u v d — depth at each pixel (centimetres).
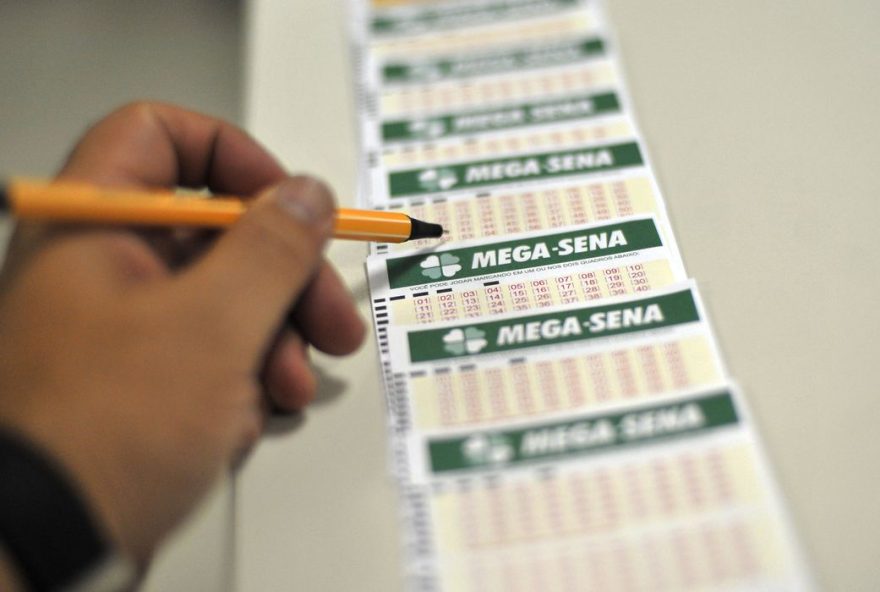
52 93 81
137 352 35
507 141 54
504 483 38
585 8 63
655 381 41
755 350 42
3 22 86
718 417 39
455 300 45
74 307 36
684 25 60
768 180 49
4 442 32
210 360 35
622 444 39
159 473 34
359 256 49
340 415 42
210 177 49
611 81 57
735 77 56
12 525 31
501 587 35
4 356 35
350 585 36
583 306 44
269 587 37
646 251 47
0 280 39
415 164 54
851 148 50
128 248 39
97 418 34
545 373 42
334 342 43
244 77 61
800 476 37
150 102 47
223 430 36
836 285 44
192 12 86
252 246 37
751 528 36
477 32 62
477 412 41
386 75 60
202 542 44
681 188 50
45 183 37
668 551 36
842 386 40
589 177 51
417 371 43
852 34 57
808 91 54
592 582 35
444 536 37
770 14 60
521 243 48
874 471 37
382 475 39
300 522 38
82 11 86
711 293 44
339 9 65
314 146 55
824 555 35
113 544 33
